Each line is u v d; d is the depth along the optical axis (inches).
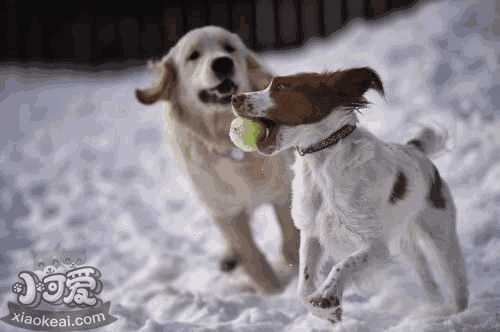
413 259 243.1
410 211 217.0
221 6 887.7
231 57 279.0
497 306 222.5
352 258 199.5
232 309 251.3
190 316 246.1
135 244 371.6
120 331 232.5
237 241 296.0
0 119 737.0
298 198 218.8
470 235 305.3
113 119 680.4
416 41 557.9
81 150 597.9
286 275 299.0
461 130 420.8
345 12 805.2
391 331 201.3
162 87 291.9
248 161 280.8
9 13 977.5
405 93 492.1
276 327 219.5
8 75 910.4
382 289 253.0
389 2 774.5
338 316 198.7
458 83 479.2
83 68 965.2
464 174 375.9
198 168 291.0
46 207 458.3
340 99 204.5
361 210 204.1
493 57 493.4
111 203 461.1
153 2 933.8
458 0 604.4
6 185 510.0
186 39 293.4
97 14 963.3
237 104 202.5
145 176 520.4
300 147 209.9
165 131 309.4
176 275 316.2
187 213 425.7
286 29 844.6
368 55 576.1
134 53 955.3
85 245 374.3
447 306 231.0
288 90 201.5
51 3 973.8
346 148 206.4
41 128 690.2
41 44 982.4
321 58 633.6
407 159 223.3
